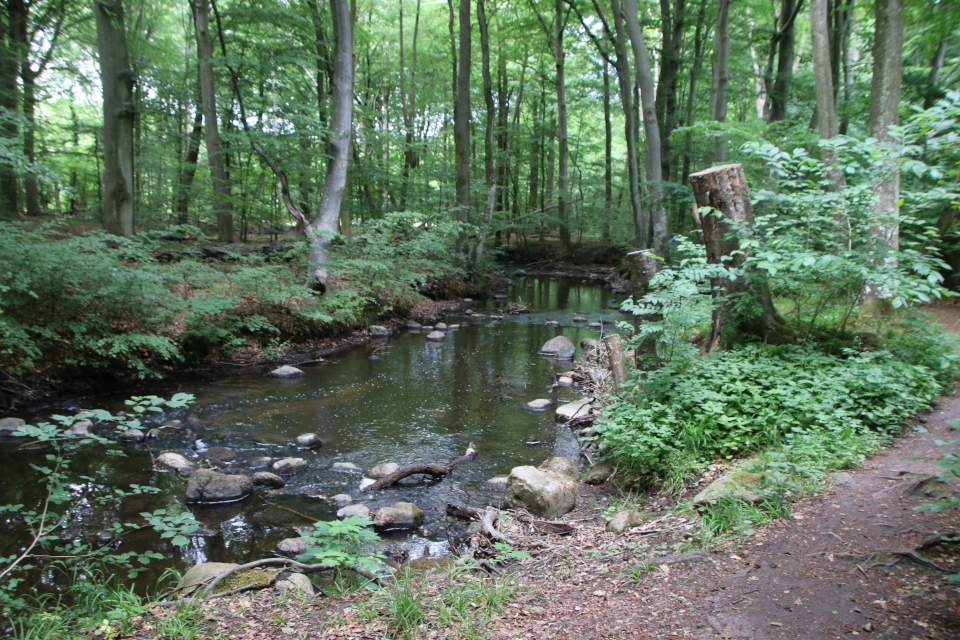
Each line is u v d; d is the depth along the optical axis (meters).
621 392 6.21
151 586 4.03
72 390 8.72
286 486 5.96
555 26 25.75
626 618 2.89
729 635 2.64
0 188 14.85
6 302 7.87
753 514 3.81
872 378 5.29
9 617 3.25
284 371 10.45
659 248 12.42
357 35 22.86
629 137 16.66
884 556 3.06
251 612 3.20
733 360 6.17
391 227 16.77
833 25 16.45
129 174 13.81
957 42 16.59
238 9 15.58
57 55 20.98
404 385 10.00
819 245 6.60
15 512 5.07
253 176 20.92
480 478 6.17
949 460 3.38
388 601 3.24
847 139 5.66
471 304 19.88
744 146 6.07
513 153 32.62
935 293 5.14
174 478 6.04
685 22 20.19
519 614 3.05
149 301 9.59
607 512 4.79
